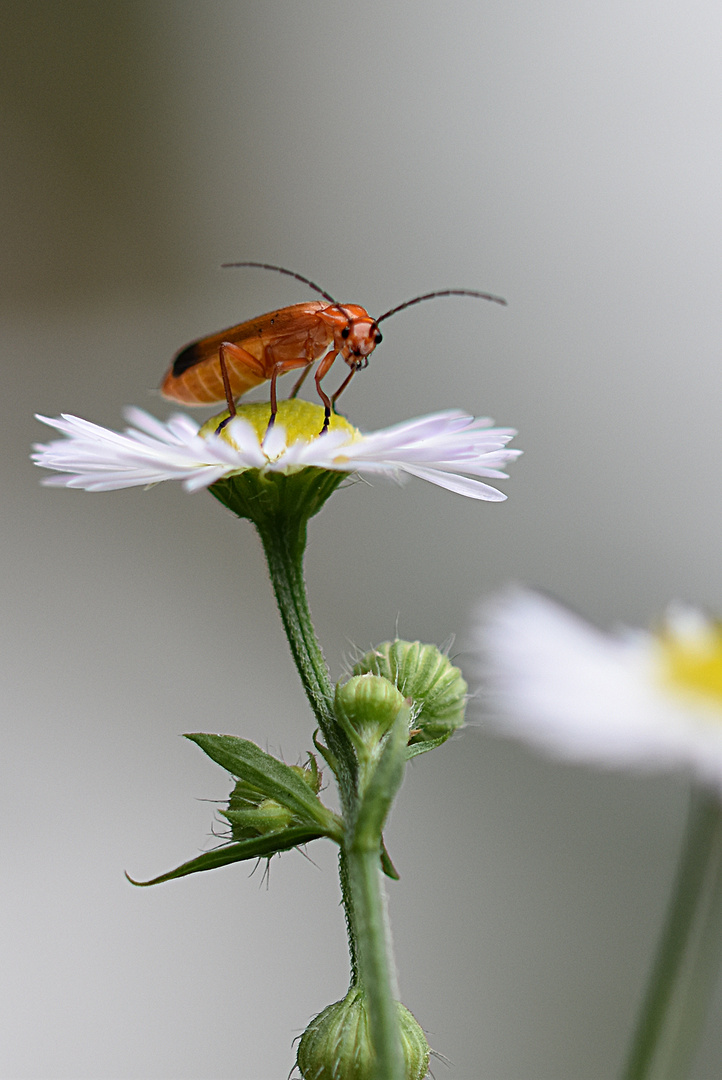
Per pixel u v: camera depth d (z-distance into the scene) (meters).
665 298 0.23
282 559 0.15
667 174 0.23
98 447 0.15
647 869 0.19
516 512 0.21
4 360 0.23
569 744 0.10
